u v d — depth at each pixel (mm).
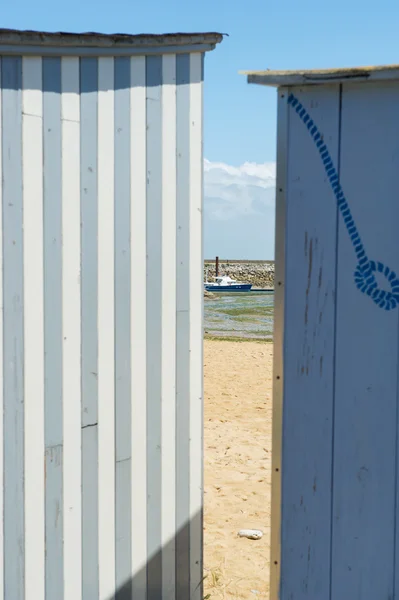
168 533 3764
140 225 3572
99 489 3559
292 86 2242
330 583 2338
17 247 3342
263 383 12078
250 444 7934
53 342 3428
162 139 3594
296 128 2256
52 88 3369
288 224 2289
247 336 22281
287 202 2285
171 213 3650
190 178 3695
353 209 2217
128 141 3518
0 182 3303
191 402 3789
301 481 2348
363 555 2295
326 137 2227
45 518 3461
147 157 3564
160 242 3631
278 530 2385
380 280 2211
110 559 3607
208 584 4566
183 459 3785
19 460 3396
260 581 4625
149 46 3482
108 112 3467
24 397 3387
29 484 3420
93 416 3525
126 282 3557
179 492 3787
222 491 6363
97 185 3469
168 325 3686
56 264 3416
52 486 3465
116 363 3559
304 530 2355
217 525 5602
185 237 3703
